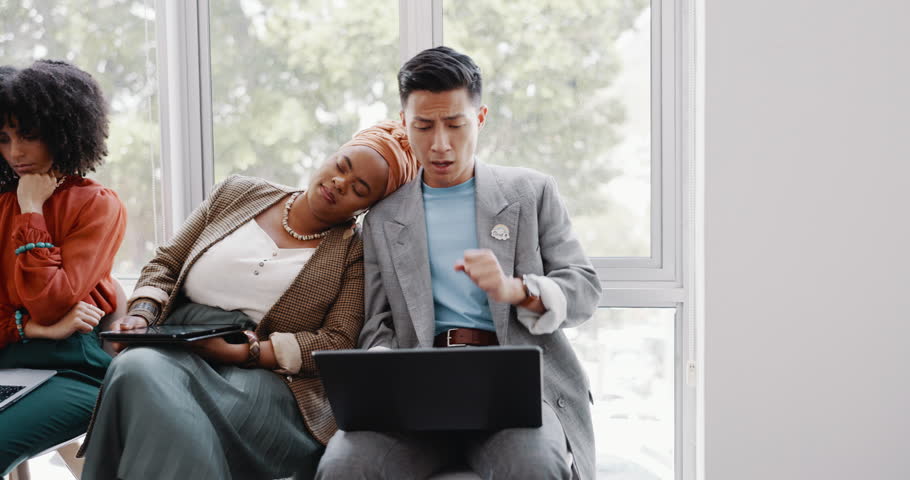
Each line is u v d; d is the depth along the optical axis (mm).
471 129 1520
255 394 1458
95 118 1803
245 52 2109
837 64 1691
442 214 1579
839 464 1705
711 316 1729
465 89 1491
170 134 2078
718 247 1725
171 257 1711
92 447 1323
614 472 1987
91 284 1687
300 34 2088
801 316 1709
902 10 1674
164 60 2066
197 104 2117
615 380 1984
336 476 1252
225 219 1702
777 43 1703
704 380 1739
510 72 1999
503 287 1372
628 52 1967
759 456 1724
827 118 1696
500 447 1287
